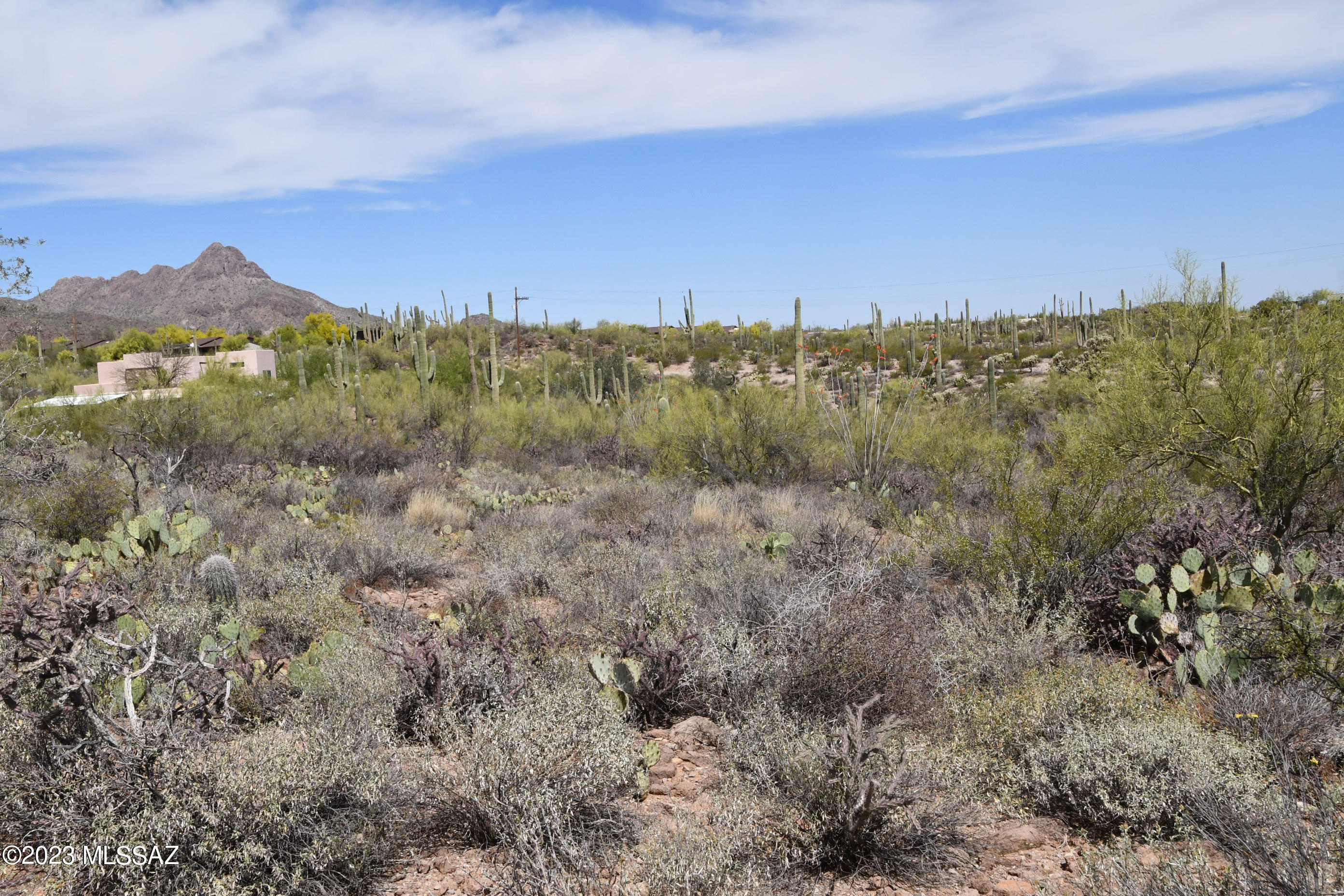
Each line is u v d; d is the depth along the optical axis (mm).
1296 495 7488
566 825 3451
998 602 5805
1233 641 5074
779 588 6414
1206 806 3428
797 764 3680
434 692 4656
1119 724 4035
